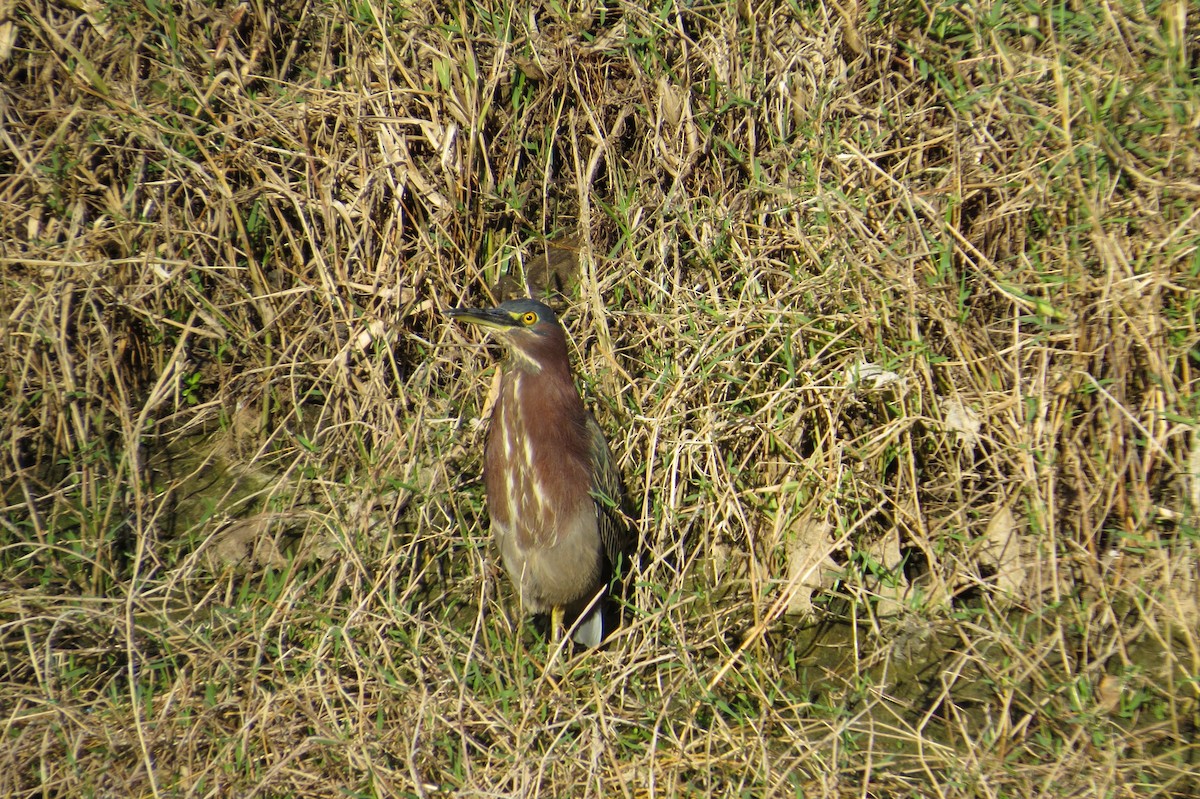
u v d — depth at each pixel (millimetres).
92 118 11523
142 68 11922
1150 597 9391
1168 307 10102
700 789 8594
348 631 9344
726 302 11008
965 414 10086
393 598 9523
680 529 10320
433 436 10805
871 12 11297
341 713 8984
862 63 11516
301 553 10109
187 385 11500
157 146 11383
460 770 8492
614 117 11953
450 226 11641
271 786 8320
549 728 8641
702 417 10383
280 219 11477
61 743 8609
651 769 8234
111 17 11789
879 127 11141
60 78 11820
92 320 11359
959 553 9992
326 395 11180
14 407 10742
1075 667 9352
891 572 10023
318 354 11430
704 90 11680
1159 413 9859
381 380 10938
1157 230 10023
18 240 11398
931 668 9562
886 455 10258
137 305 11336
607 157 11680
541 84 11852
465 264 11688
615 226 11836
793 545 10180
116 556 10250
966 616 9492
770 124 11391
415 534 10133
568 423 9930
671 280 11227
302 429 11352
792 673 9430
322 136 11703
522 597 10047
